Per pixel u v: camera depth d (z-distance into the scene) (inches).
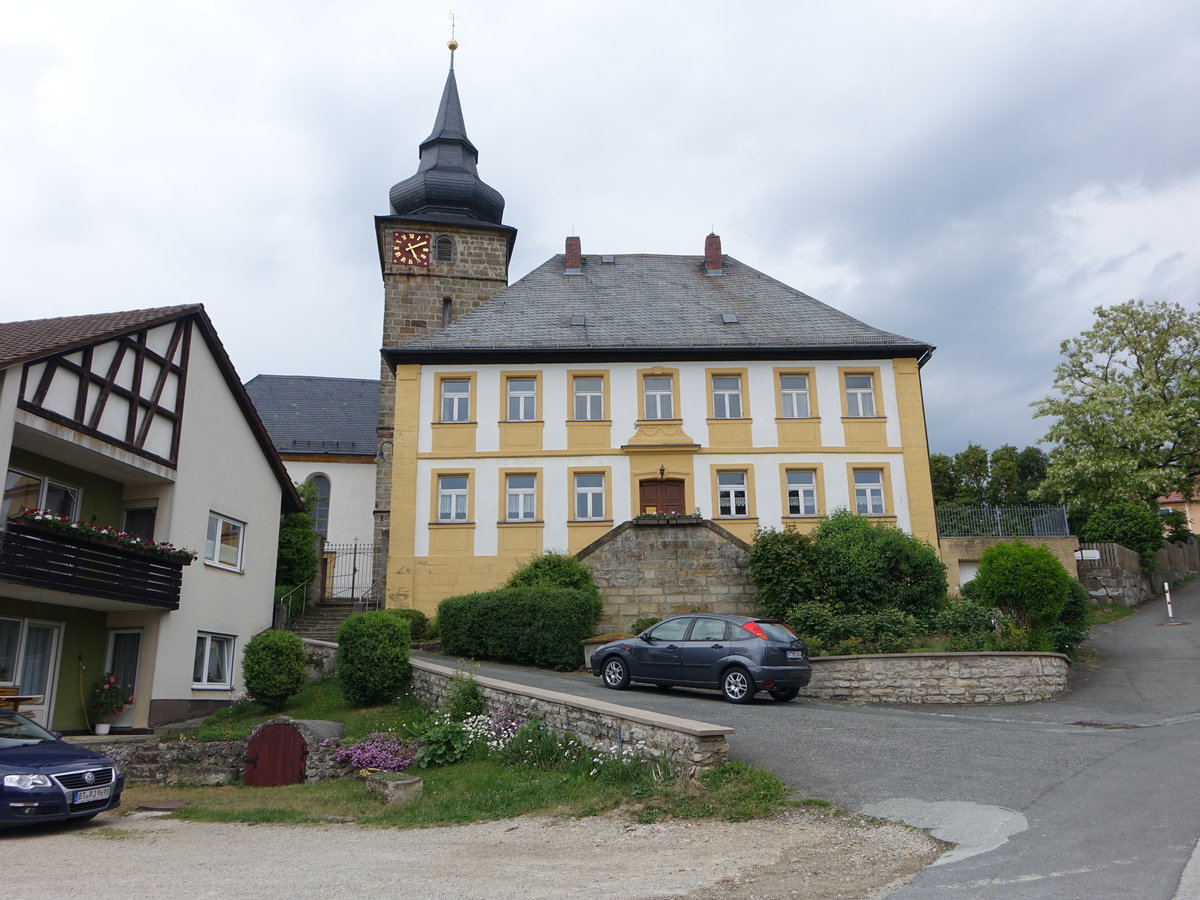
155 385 728.3
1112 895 231.0
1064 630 821.2
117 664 737.6
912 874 259.4
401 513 1125.1
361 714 652.7
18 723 469.1
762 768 405.7
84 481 708.7
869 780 383.9
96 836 392.5
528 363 1173.1
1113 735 493.7
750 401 1170.6
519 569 1012.5
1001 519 1165.1
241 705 740.7
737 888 253.0
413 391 1160.2
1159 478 1423.5
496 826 364.8
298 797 478.3
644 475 1144.2
